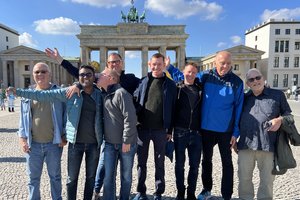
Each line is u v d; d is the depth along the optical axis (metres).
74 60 71.62
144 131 5.18
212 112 5.13
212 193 5.89
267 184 4.87
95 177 5.10
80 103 4.50
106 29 62.22
